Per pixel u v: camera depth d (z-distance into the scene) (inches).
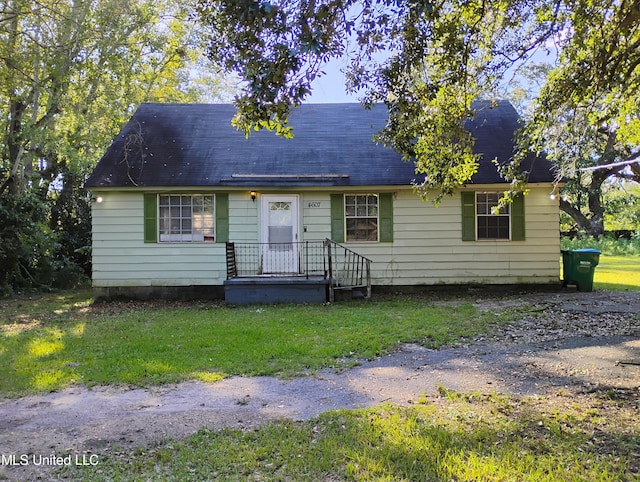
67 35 554.6
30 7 502.3
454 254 475.5
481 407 164.6
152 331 301.4
